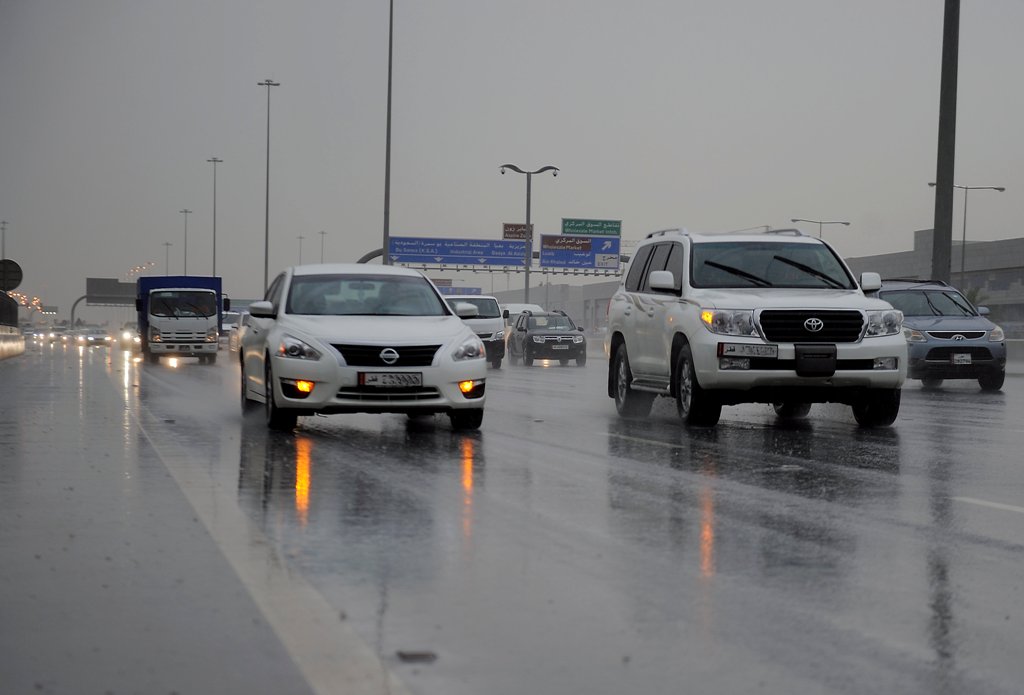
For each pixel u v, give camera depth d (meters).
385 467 11.66
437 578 6.73
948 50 31.64
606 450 13.26
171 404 20.39
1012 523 8.62
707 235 17.17
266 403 15.48
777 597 6.33
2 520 8.54
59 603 6.09
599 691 4.72
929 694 4.73
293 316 15.59
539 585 6.57
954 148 31.80
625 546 7.70
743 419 17.72
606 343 18.91
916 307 26.98
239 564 7.06
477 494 9.90
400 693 4.67
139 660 5.11
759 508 9.24
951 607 6.14
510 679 4.86
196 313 49.69
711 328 15.36
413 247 102.56
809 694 4.71
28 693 4.67
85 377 31.83
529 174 78.12
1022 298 108.25
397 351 14.56
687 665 5.08
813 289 16.38
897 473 11.34
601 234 102.56
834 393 15.55
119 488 10.13
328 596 6.27
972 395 24.52
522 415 18.42
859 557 7.39
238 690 4.71
